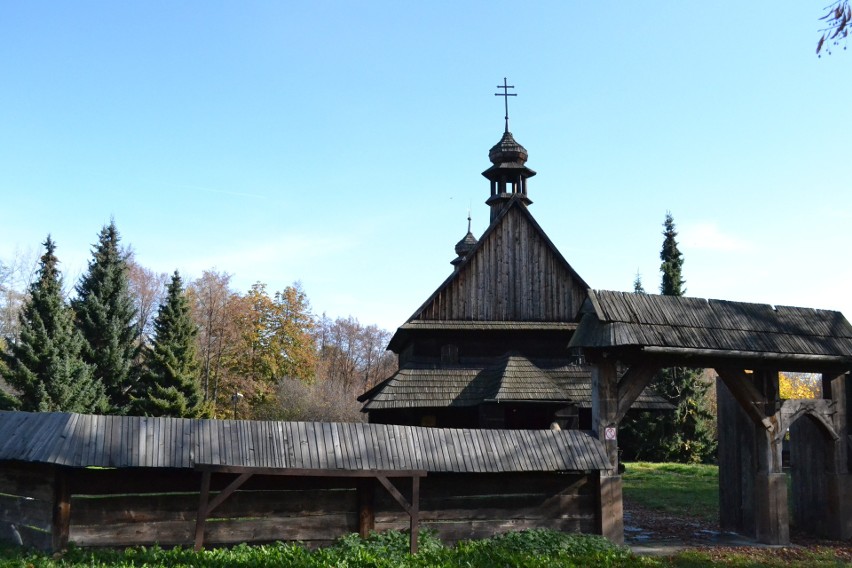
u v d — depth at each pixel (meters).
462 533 13.06
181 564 10.23
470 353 24.58
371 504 12.57
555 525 13.55
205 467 10.98
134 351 45.56
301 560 10.66
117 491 11.44
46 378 39.22
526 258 25.28
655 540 15.12
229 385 57.44
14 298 57.59
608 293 14.31
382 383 29.30
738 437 16.17
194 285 63.12
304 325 62.28
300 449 11.80
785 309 16.06
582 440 13.66
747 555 13.54
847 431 16.52
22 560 10.12
